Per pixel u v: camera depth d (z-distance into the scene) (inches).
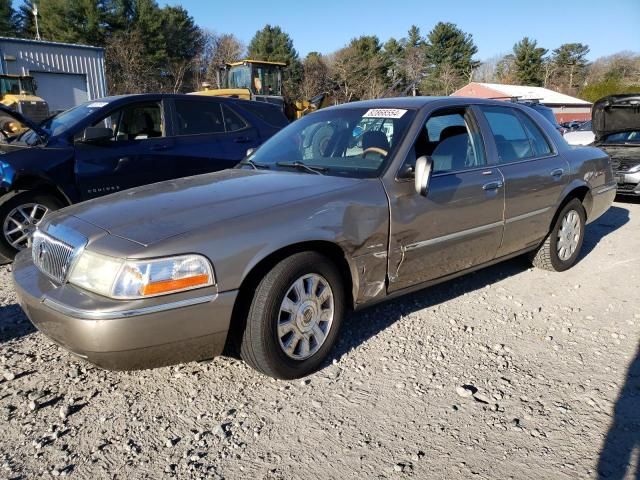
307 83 1951.3
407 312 166.6
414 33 2659.9
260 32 2192.4
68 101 1005.2
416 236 142.4
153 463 99.4
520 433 108.2
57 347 142.4
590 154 212.8
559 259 202.5
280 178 141.9
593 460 100.3
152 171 245.9
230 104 279.3
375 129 153.3
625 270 209.5
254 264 112.7
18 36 1708.9
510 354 141.2
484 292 184.9
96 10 1562.5
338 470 97.7
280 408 116.1
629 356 140.1
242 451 102.7
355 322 158.2
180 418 112.8
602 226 288.8
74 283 109.0
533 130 191.6
